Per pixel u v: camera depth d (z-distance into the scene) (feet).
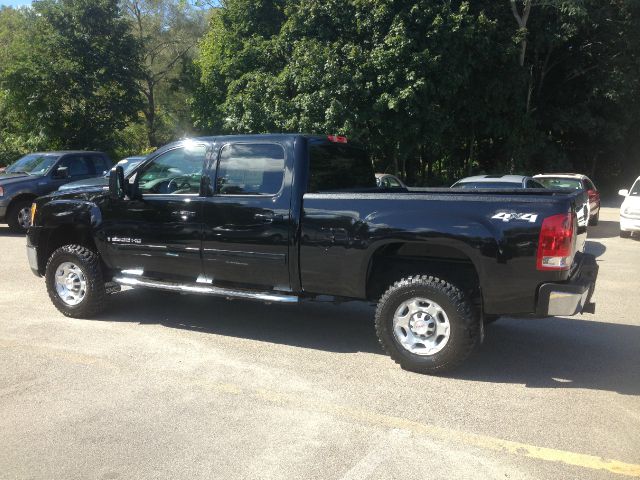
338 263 16.76
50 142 95.91
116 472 10.67
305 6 70.95
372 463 11.02
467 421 12.87
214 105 95.35
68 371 15.75
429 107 65.41
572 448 11.66
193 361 16.71
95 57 97.14
